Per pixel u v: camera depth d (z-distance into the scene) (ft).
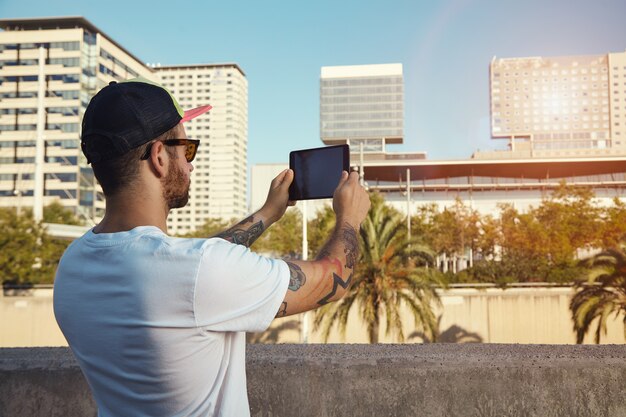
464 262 237.45
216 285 3.16
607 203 414.82
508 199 428.56
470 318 118.11
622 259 84.69
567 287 121.70
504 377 6.76
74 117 371.35
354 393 6.84
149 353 3.17
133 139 3.43
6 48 380.78
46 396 7.22
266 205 4.76
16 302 128.67
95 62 385.91
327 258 3.75
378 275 83.56
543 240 179.01
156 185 3.61
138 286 3.21
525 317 118.01
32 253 136.77
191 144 3.76
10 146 371.76
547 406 6.72
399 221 85.87
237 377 3.45
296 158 4.79
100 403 3.56
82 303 3.46
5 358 7.39
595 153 543.39
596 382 6.73
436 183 432.25
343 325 84.02
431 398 6.78
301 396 6.88
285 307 3.43
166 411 3.24
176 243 3.32
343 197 4.22
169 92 3.72
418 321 82.28
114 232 3.57
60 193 363.56
